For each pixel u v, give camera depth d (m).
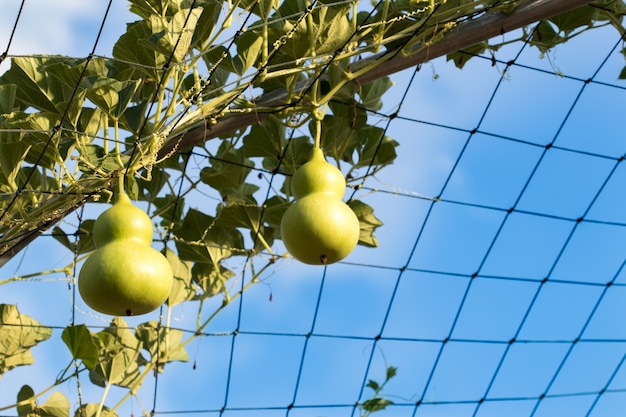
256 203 3.03
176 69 2.32
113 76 2.44
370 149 3.03
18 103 2.53
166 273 2.01
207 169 2.96
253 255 3.08
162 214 3.17
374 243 3.10
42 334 2.79
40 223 2.35
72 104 2.28
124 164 2.32
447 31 2.49
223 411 3.06
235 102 2.50
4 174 2.26
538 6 2.44
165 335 3.05
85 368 2.75
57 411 2.89
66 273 2.82
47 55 1.98
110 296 1.94
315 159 2.29
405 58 2.51
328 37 2.44
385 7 2.45
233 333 3.04
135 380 2.97
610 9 2.92
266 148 2.96
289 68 2.52
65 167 2.26
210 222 3.03
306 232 2.12
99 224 2.05
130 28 2.39
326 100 2.47
